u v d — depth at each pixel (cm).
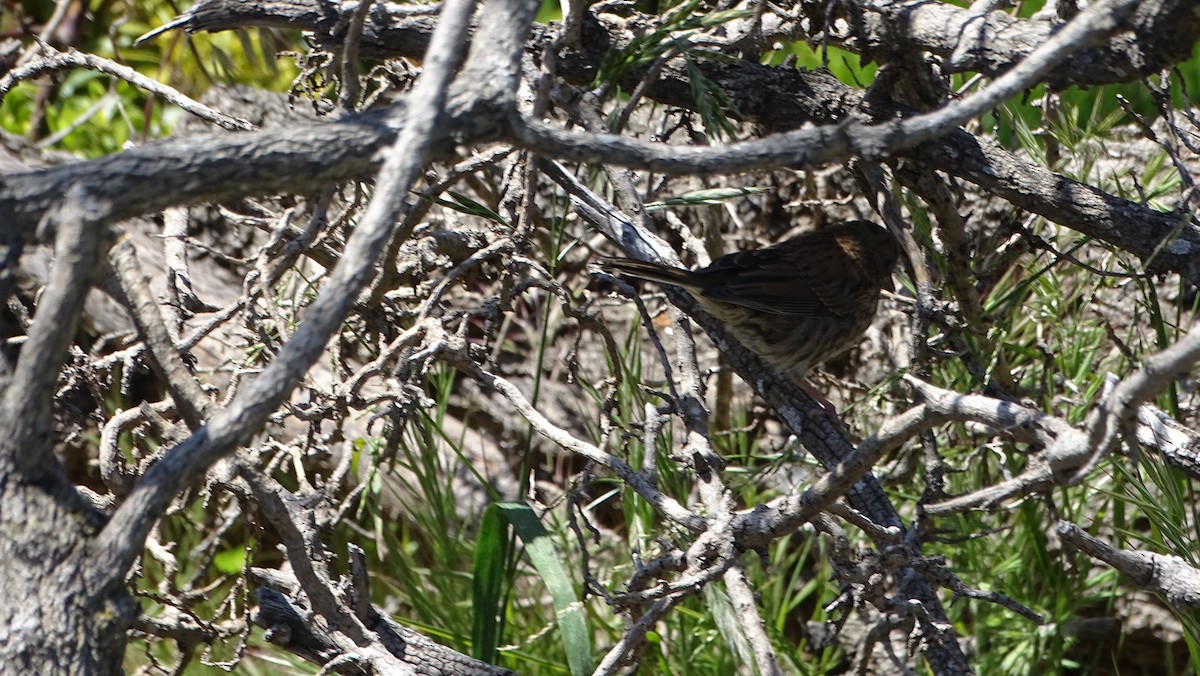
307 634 648
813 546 1013
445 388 1004
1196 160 978
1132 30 568
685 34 698
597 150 446
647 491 635
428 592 961
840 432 792
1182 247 666
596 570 948
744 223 1156
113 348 1109
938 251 784
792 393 820
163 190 393
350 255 385
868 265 947
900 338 1045
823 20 696
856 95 711
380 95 859
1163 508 811
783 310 858
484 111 432
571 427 1105
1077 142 916
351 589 659
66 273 378
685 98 748
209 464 386
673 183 1099
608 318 1132
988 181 696
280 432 1029
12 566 386
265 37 1183
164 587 666
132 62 1410
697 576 587
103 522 407
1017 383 816
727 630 722
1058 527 574
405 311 812
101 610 391
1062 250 942
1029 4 951
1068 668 954
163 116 1353
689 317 876
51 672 380
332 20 728
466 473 1078
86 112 1339
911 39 662
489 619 721
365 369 675
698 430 695
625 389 956
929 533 605
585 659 657
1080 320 901
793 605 949
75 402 1077
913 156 704
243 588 731
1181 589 564
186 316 755
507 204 809
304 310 839
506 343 1115
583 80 755
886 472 914
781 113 725
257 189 408
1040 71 445
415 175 394
